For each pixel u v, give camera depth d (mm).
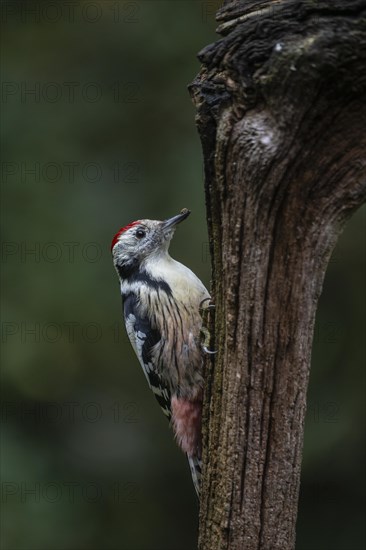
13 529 12234
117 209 13336
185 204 12984
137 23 14195
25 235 13227
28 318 13016
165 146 13844
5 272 13188
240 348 5598
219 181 5426
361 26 4777
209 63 5340
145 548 13242
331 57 4781
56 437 13336
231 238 5473
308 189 5223
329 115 4977
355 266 12812
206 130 5441
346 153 5117
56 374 13242
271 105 5066
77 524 12750
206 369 6004
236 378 5656
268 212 5301
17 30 14531
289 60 4875
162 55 14078
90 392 13445
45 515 12500
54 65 14195
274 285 5441
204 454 6027
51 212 13352
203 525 6031
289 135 5059
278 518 5762
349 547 12602
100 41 14258
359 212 12695
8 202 13438
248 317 5527
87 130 13914
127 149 13844
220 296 5730
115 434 13531
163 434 13594
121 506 13398
